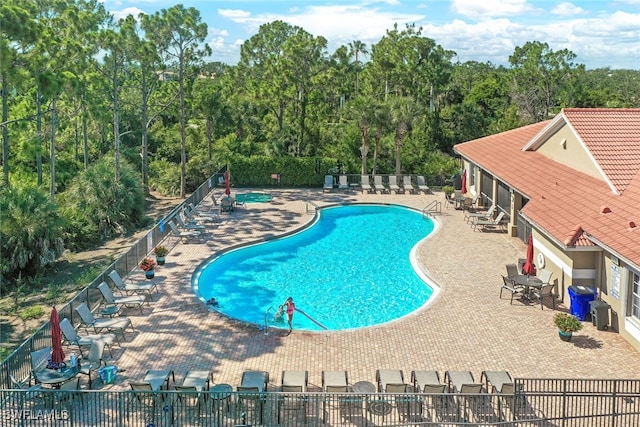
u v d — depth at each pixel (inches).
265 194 1815.9
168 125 2866.6
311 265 1184.8
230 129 2554.1
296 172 1943.9
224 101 2231.8
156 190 2016.5
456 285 1024.9
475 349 778.2
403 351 772.0
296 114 2331.4
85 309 807.1
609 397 605.0
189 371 668.7
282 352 769.6
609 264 855.1
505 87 3425.2
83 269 1199.6
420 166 2096.5
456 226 1437.0
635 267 730.8
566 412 621.0
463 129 2549.2
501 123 2507.4
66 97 1772.9
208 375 660.1
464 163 1828.2
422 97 2938.0
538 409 626.8
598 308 837.8
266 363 738.2
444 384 639.8
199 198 1660.9
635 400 641.6
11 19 1055.6
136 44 1712.6
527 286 933.2
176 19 1772.9
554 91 3198.8
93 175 1485.0
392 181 1881.2
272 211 1596.9
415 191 1843.0
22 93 1633.9
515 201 1328.7
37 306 991.6
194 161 2030.0
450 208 1630.2
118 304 909.2
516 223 1337.4
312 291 1045.8
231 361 743.1
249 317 930.7
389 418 620.1
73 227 1348.4
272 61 2372.0
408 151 2162.9
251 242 1306.6
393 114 1857.8
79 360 700.0
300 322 911.0
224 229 1407.5
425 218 1561.3
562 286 943.0
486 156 1571.1
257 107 2596.0
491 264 1143.6
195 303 940.6
